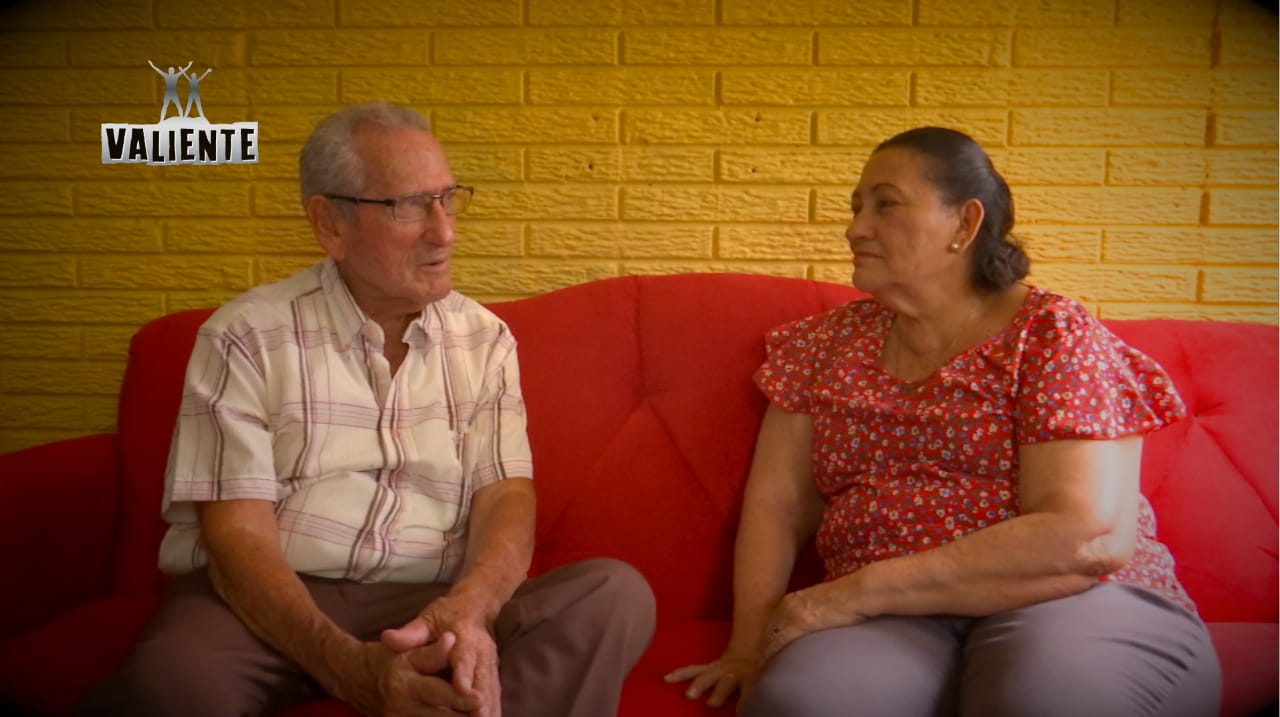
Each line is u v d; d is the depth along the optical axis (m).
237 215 2.32
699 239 2.28
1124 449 1.53
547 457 1.92
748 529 1.78
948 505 1.57
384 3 2.25
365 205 1.61
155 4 2.28
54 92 2.30
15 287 2.34
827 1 2.21
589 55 2.25
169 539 1.64
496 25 2.25
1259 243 2.23
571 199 2.28
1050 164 2.23
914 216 1.62
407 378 1.72
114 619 1.74
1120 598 1.47
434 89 2.27
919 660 1.43
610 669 1.43
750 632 1.67
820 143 2.24
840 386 1.72
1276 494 1.86
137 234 2.33
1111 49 2.20
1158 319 2.05
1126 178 2.22
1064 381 1.51
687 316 2.00
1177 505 1.86
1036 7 2.19
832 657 1.41
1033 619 1.43
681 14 2.23
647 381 1.98
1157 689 1.36
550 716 1.41
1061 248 2.25
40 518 1.81
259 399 1.61
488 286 2.31
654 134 2.26
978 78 2.21
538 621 1.46
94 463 1.92
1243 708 1.55
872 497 1.64
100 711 1.34
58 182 2.33
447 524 1.72
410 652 1.35
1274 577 1.82
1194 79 2.19
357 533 1.63
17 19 2.29
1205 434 1.91
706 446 1.92
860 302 1.85
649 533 1.90
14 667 1.59
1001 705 1.32
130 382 1.98
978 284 1.64
